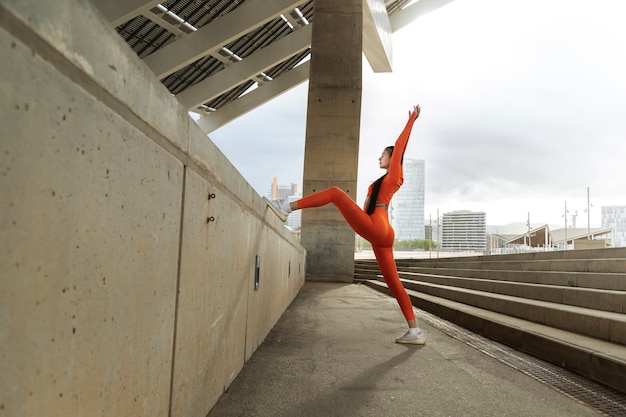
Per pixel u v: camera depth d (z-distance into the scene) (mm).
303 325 5945
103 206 1179
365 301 9516
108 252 1217
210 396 2506
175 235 1795
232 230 2914
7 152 791
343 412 2684
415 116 4988
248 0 17812
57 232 965
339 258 17188
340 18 18016
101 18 1135
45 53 897
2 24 766
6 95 782
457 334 5727
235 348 3211
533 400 3020
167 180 1684
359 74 17750
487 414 2736
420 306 8758
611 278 5918
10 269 812
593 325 4355
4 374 803
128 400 1388
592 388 3336
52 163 936
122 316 1323
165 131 1644
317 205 4605
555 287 6062
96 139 1128
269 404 2748
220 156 2514
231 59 22891
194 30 18312
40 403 918
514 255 10930
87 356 1118
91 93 1097
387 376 3537
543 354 4289
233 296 3033
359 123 17562
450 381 3439
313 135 17578
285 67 28812
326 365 3809
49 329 946
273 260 5422
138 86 1388
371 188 4969
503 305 6359
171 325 1783
